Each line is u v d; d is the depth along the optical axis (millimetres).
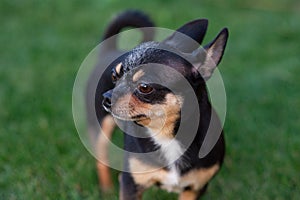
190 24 4027
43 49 7770
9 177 4797
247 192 4598
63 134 5465
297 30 8266
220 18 8914
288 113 5840
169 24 8398
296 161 4945
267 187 4605
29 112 5945
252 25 8578
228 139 5367
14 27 8812
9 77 6898
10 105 6078
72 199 4555
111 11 9211
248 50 7555
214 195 4613
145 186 3932
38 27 8828
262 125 5598
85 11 9477
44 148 5227
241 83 6574
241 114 5855
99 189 4793
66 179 4734
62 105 6082
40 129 5535
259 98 6230
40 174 4824
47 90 6500
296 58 7305
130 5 9406
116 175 4980
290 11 9594
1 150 5195
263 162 4965
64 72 6965
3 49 7887
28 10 9617
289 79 6672
